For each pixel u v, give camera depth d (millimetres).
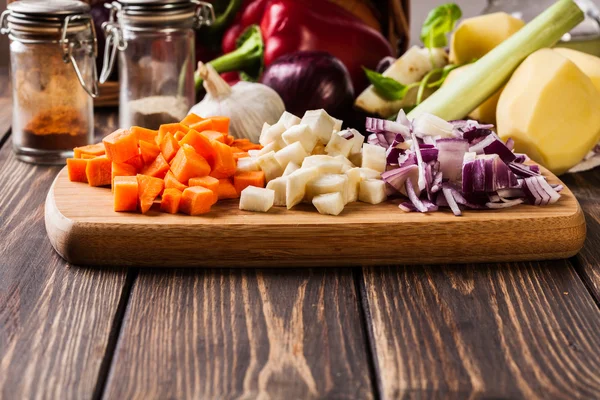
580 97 814
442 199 708
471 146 747
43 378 565
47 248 703
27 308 627
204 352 587
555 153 816
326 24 1023
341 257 681
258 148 794
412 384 565
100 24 1009
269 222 676
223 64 1043
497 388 563
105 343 596
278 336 603
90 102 878
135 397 552
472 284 664
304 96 921
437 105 868
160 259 675
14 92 854
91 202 708
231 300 639
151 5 868
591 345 601
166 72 902
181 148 710
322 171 716
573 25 865
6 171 841
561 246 692
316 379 567
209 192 689
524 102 816
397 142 745
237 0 1076
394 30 1113
